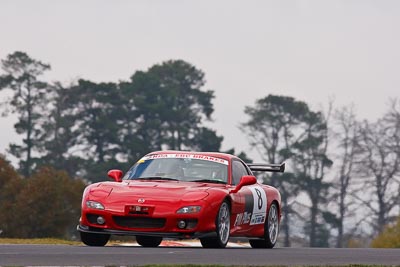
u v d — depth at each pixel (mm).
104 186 59094
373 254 53781
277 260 46344
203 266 39594
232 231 60219
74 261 42031
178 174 61438
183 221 56781
